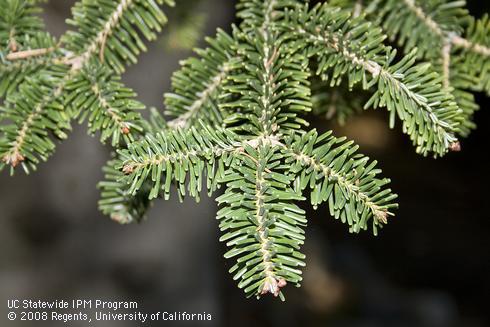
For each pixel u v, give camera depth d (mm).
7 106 716
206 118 737
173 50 858
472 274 2518
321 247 2494
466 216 2754
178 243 1465
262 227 674
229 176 681
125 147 741
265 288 664
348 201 688
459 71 759
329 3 757
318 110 786
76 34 730
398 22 759
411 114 700
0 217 1366
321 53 716
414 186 2842
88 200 1396
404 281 2514
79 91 714
